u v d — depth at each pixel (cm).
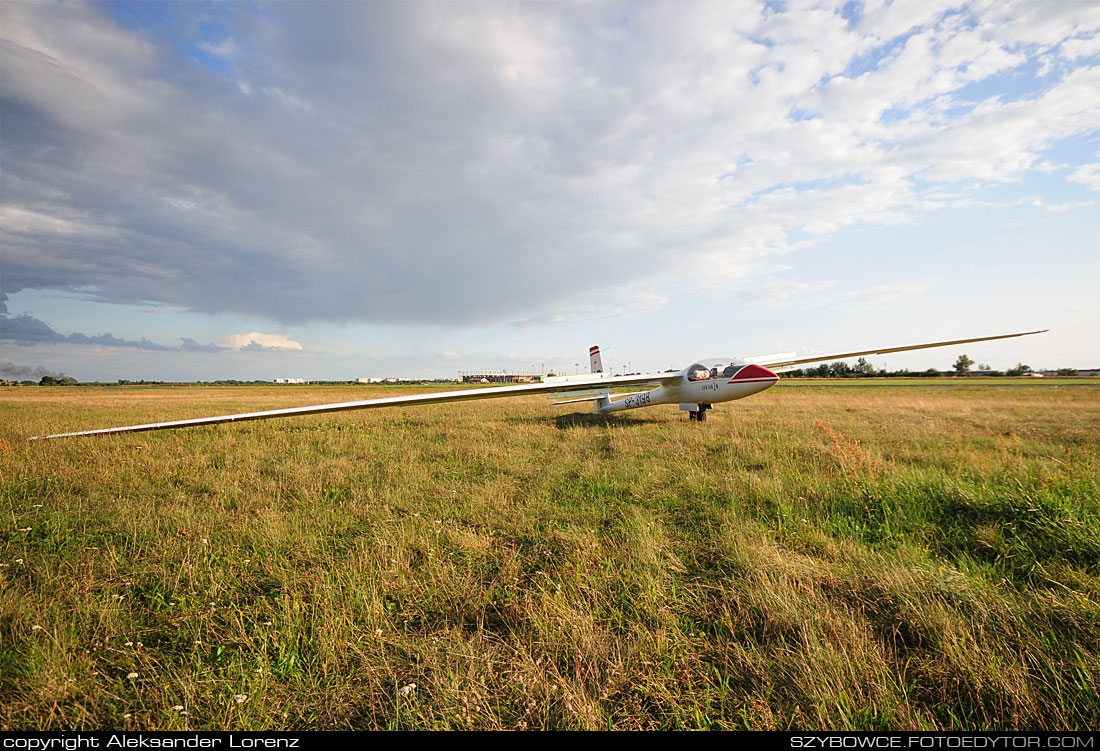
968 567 350
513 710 221
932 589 301
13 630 277
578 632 267
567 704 213
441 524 479
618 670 238
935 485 522
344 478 694
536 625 278
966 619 272
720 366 1356
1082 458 732
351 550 412
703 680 238
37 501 577
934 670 236
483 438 1065
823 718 207
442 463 796
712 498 547
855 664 235
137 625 294
